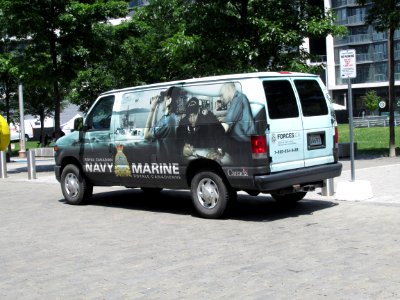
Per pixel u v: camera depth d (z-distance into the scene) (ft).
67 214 34.86
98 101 36.52
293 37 53.88
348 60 34.45
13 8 61.46
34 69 64.85
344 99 231.71
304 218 29.60
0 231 30.22
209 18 55.77
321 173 30.81
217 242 24.94
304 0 57.72
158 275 20.03
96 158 36.42
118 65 88.94
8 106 106.22
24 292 18.81
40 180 56.44
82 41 66.18
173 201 38.34
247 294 17.38
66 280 19.99
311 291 17.39
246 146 28.32
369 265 20.06
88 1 66.64
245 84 28.58
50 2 63.16
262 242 24.49
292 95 29.91
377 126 161.89
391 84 65.00
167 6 84.58
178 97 31.50
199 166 31.04
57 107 67.31
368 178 43.52
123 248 24.64
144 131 33.19
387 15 62.34
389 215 29.25
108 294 18.08
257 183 28.04
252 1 56.44
